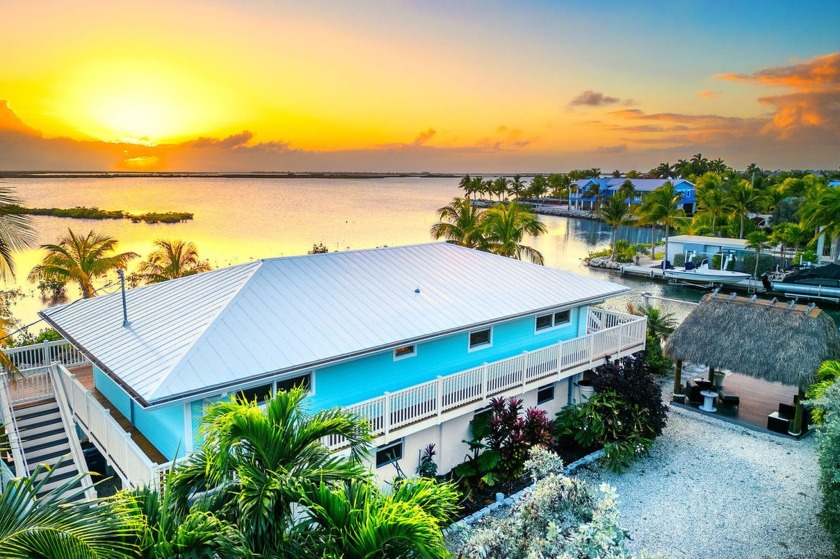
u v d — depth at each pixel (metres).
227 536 6.15
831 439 13.08
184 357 12.67
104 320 16.47
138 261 59.50
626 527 14.80
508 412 17.08
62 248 32.69
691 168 169.88
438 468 17.28
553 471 11.29
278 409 7.73
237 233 93.19
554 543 8.15
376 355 15.93
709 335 21.42
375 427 14.84
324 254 19.78
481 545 8.66
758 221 84.31
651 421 18.61
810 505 15.77
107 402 17.44
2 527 5.27
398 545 6.52
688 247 60.50
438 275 20.36
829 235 53.00
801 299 48.97
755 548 13.97
